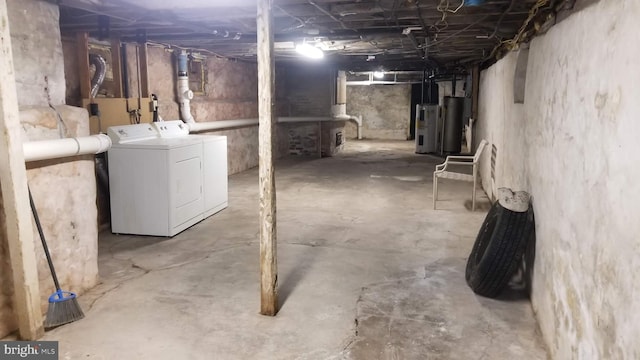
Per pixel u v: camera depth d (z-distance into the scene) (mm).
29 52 2617
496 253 2848
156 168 4211
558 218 2209
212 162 5078
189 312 2828
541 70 2764
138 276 3391
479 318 2715
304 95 10141
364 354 2357
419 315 2764
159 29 4793
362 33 4879
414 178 7473
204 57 6984
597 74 1701
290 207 5508
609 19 1592
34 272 2459
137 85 5359
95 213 3199
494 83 5852
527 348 2391
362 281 3285
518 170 3631
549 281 2363
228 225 4723
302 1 3357
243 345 2453
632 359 1311
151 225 4305
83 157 3049
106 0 3395
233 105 8047
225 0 3381
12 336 2508
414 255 3818
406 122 13781
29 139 2570
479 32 4602
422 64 9531
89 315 2781
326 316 2770
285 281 3295
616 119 1486
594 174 1692
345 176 7656
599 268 1604
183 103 6246
